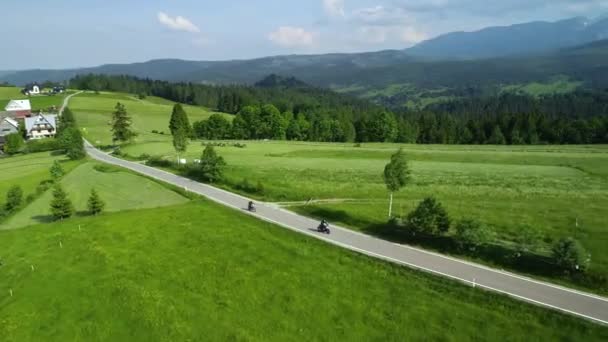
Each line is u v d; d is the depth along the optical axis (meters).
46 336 34.53
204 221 57.31
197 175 86.19
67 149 129.00
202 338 33.12
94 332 34.47
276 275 41.88
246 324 34.72
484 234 45.00
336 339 33.09
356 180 84.44
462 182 81.00
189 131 157.88
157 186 78.50
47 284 42.38
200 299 38.12
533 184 78.50
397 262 43.72
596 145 141.62
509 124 172.50
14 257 49.72
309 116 194.88
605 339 30.92
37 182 89.62
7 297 41.09
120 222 57.94
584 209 59.81
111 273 43.31
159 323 34.84
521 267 41.69
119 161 109.00
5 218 68.25
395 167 56.41
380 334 33.44
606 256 41.91
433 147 135.88
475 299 36.69
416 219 49.28
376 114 177.50
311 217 59.44
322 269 42.97
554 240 46.69
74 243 51.78
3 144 154.38
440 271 41.53
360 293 38.66
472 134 177.75
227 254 46.78
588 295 36.56
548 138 163.62
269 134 177.00
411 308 36.19
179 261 45.50
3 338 34.56
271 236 51.56
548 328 32.59
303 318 35.50
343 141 175.00
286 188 75.94
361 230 53.78
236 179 80.88
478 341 32.06
